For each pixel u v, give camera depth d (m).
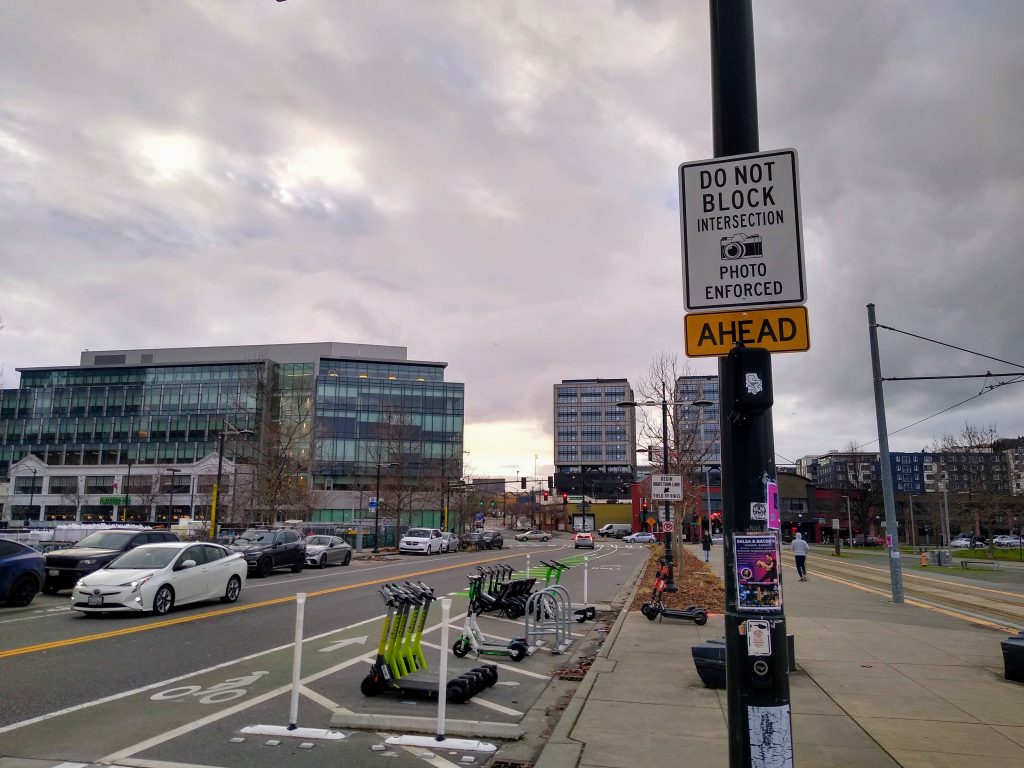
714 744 6.16
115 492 86.94
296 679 6.79
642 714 7.13
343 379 90.94
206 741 6.38
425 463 81.19
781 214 4.31
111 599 13.82
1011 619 16.02
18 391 102.94
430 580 23.83
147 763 5.78
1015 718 7.00
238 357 101.62
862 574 32.41
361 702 7.91
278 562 25.89
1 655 10.12
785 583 24.73
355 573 27.25
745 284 4.29
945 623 14.45
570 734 6.46
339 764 5.83
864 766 5.59
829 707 7.43
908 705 7.52
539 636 12.02
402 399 82.44
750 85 4.47
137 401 99.31
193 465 86.62
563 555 47.03
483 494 108.88
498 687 8.84
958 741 6.25
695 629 13.12
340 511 84.94
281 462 48.59
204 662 9.97
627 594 21.12
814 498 97.88
